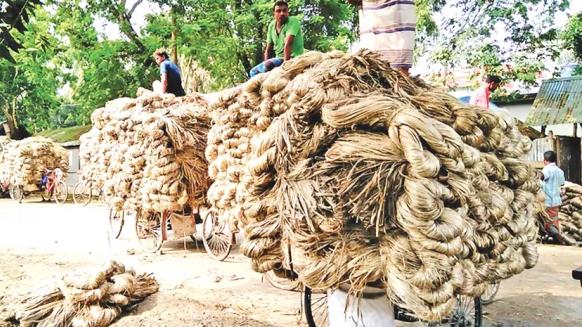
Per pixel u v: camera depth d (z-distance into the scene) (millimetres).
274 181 2977
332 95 2730
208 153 5961
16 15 3375
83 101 19969
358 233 2545
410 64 3896
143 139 7172
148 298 5121
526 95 16547
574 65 19453
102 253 7891
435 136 2363
